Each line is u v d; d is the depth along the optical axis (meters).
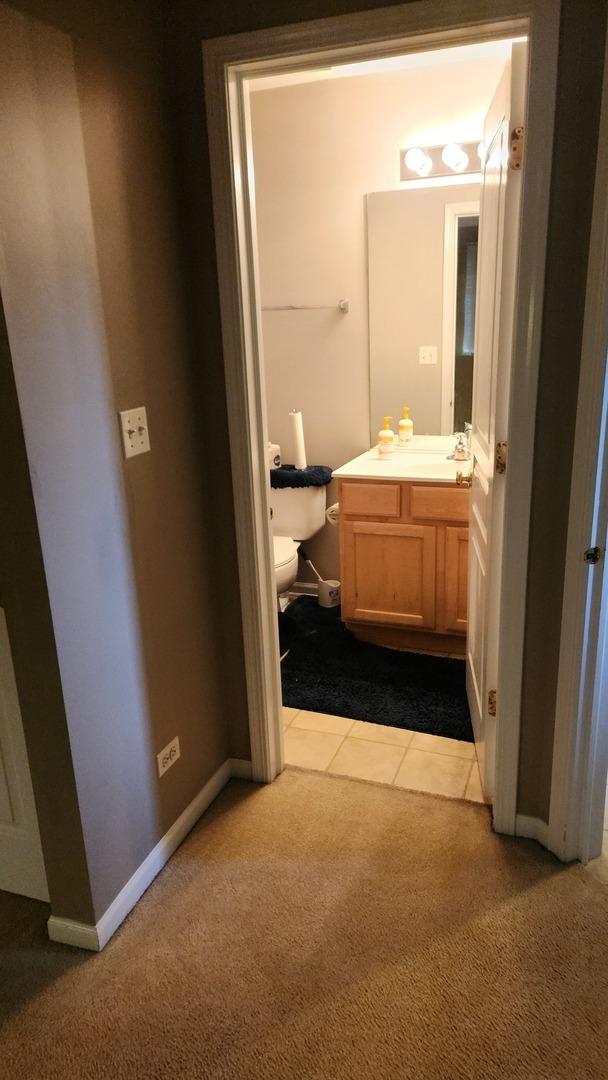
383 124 3.04
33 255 1.36
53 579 1.46
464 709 2.68
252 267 1.90
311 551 3.71
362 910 1.79
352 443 3.51
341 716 2.67
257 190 3.31
